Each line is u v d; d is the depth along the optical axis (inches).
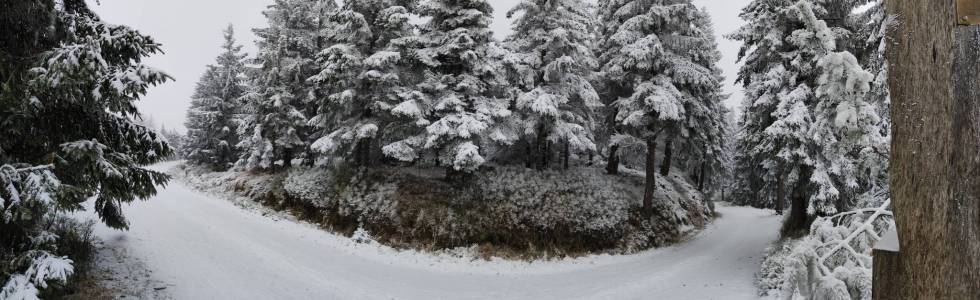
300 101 1096.8
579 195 810.8
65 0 323.6
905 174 64.4
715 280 545.3
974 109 56.0
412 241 698.8
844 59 307.6
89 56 271.3
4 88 266.7
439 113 745.0
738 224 1041.5
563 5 833.5
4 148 291.4
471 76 739.4
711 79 776.3
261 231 728.3
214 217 786.8
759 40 652.1
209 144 1524.4
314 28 1119.0
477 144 753.0
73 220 518.9
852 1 564.4
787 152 584.4
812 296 127.3
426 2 764.6
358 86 800.9
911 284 62.6
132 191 337.1
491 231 709.3
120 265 455.2
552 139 806.5
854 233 132.0
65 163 287.7
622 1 904.9
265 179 992.9
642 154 914.1
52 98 283.9
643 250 768.3
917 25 64.0
